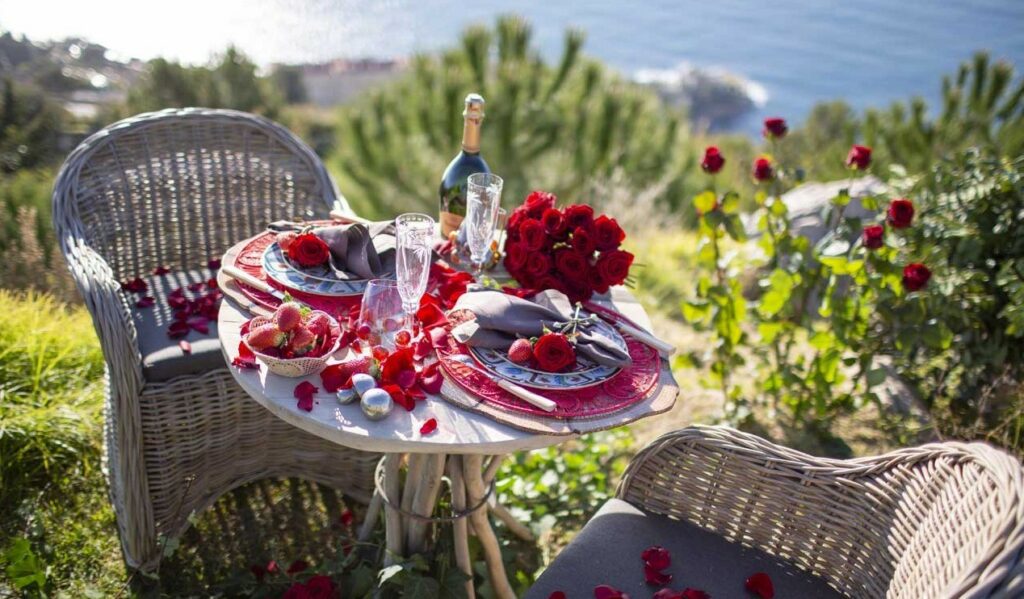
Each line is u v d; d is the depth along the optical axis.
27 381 2.62
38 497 2.30
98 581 2.10
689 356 3.10
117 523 2.21
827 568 1.53
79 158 2.28
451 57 6.39
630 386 1.54
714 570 1.53
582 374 1.52
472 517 1.96
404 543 1.98
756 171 2.73
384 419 1.41
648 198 5.66
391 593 1.93
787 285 2.73
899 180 3.21
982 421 2.90
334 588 2.00
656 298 4.10
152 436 1.99
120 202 2.40
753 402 3.12
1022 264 2.76
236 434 2.20
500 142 6.06
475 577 2.13
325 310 1.71
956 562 1.14
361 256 1.79
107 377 2.13
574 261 1.80
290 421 1.43
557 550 2.36
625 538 1.60
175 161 2.50
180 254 2.58
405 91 6.39
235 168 2.59
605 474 2.70
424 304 1.75
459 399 1.46
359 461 2.36
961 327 2.92
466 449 1.37
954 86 7.12
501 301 1.60
